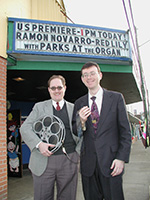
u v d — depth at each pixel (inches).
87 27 184.1
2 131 146.3
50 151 85.4
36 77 207.8
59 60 181.5
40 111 94.1
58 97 93.8
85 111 74.1
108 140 75.1
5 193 141.1
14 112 247.8
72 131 87.7
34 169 87.1
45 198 86.0
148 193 156.4
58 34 174.6
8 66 172.6
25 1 194.5
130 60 198.8
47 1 220.5
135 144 740.7
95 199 79.6
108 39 191.2
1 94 149.9
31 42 166.9
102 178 75.7
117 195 72.9
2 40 157.2
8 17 164.4
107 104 77.7
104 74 220.2
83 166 80.8
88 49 182.1
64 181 88.6
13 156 241.8
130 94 378.9
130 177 213.8
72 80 233.1
